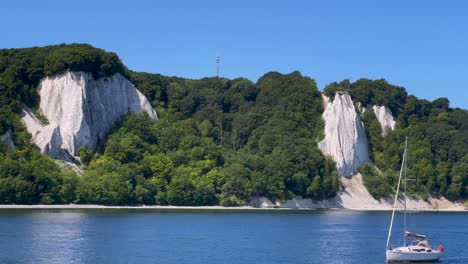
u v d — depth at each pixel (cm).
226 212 18412
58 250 9725
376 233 13788
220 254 9850
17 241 10462
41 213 15300
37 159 18162
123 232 12156
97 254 9494
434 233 14538
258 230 13538
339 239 12350
